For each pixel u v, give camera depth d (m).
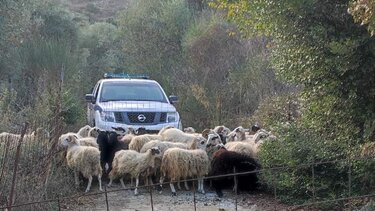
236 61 22.17
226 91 19.75
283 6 9.05
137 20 28.05
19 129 11.77
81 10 44.03
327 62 8.84
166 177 10.13
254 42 21.69
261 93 18.80
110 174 10.34
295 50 9.62
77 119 15.52
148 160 9.83
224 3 11.39
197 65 22.81
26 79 22.12
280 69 10.16
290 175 9.28
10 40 20.03
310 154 9.18
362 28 8.85
